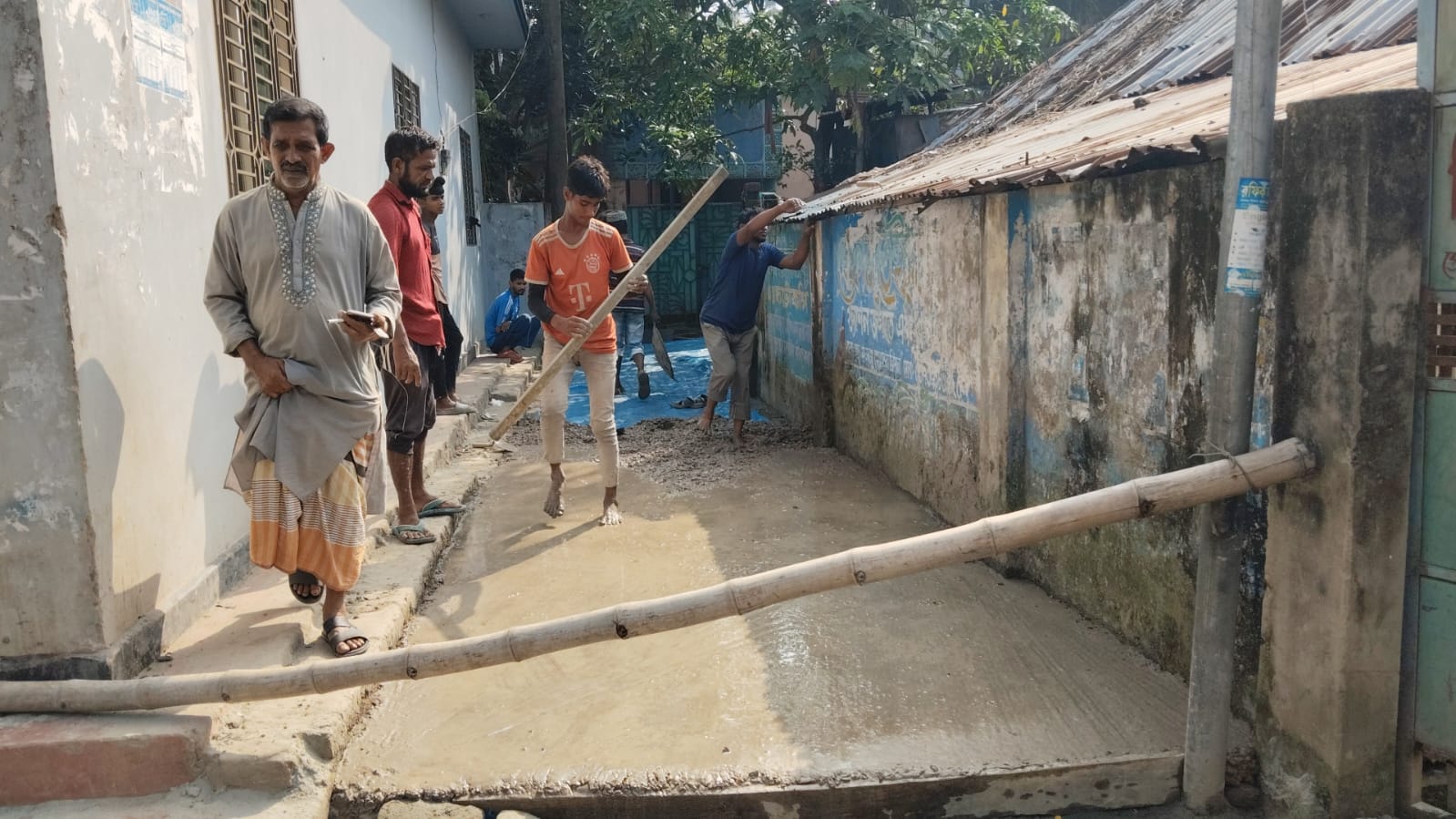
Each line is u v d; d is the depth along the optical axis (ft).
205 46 12.77
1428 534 8.23
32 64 8.89
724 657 11.75
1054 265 12.78
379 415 11.18
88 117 9.66
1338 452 8.19
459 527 17.26
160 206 11.19
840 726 10.07
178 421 11.50
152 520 10.78
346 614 12.42
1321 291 8.21
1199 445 10.02
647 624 8.91
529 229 45.09
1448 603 8.17
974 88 42.29
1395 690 8.41
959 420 15.84
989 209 14.23
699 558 15.33
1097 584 12.17
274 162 10.47
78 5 9.53
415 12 30.37
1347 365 8.06
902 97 39.81
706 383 32.81
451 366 22.18
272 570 13.53
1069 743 9.57
